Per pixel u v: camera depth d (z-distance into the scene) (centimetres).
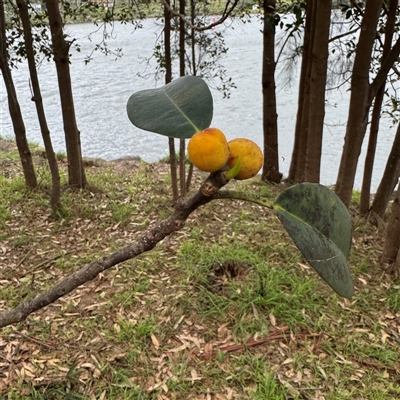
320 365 237
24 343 252
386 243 330
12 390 219
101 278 313
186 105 83
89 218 410
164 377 230
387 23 368
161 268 325
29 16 396
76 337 257
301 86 470
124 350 248
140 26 448
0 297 294
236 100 807
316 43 348
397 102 419
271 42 466
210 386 224
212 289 294
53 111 856
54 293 94
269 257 338
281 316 273
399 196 315
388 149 669
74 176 465
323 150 662
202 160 63
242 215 407
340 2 422
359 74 334
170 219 75
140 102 86
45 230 388
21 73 1103
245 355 243
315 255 71
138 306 284
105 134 738
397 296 286
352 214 433
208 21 468
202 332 262
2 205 422
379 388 222
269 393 216
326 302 288
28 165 457
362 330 264
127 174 555
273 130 498
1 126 809
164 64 427
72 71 1065
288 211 74
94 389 222
